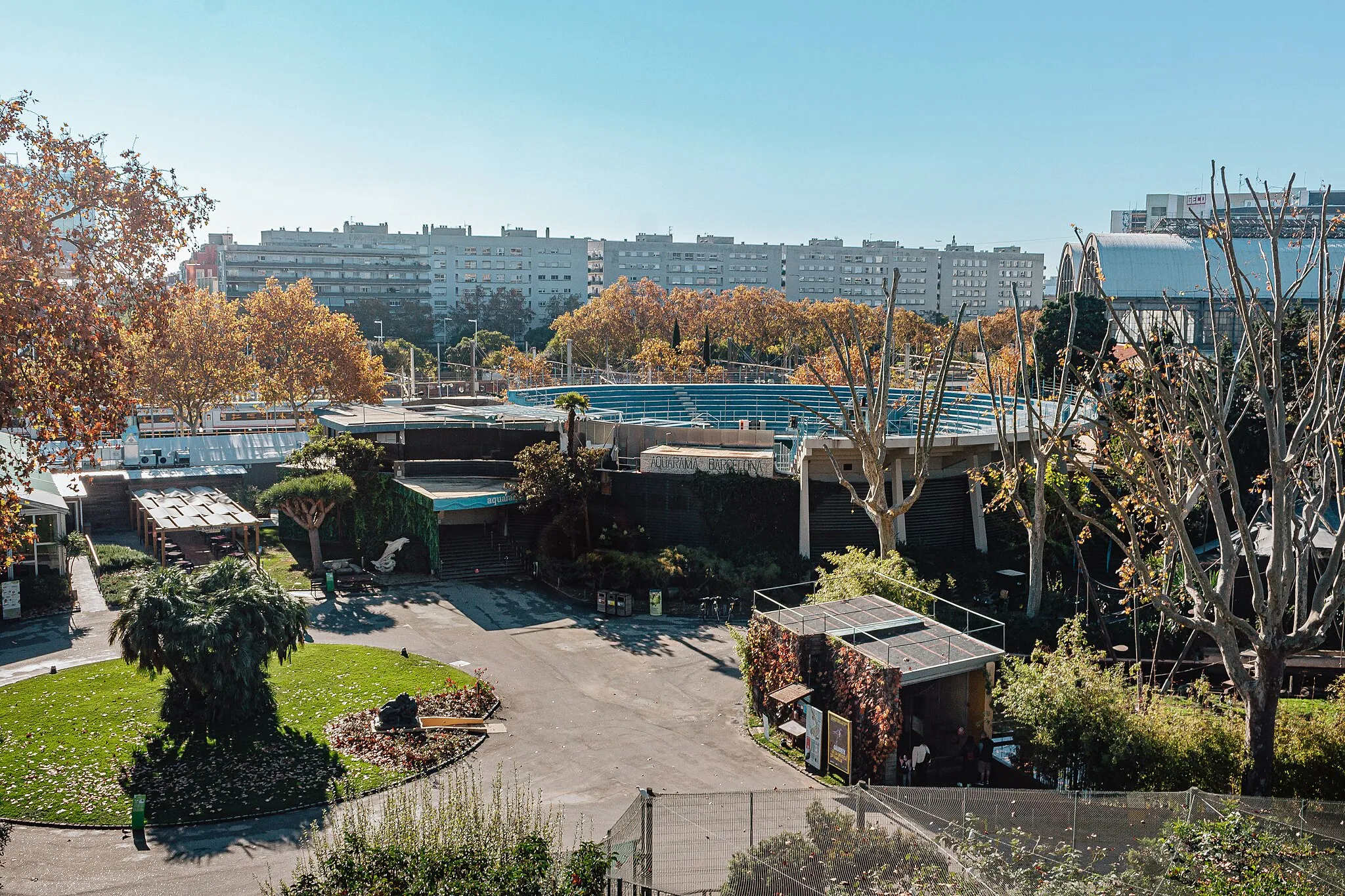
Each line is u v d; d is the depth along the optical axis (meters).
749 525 52.41
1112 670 27.28
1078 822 20.86
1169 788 23.33
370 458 58.00
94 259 25.16
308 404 104.62
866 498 52.44
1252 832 18.80
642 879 20.14
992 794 21.42
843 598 35.41
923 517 54.22
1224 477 30.97
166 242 25.91
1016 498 44.09
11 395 22.67
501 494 53.66
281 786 27.27
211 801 26.33
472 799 19.86
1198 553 50.09
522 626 44.44
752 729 32.72
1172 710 25.41
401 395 116.75
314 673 36.75
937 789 21.86
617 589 48.91
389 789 27.23
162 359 77.56
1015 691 26.77
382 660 38.69
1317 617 23.33
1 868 22.83
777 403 86.56
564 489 51.31
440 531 54.34
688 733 32.41
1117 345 44.50
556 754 30.42
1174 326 29.02
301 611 33.00
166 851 23.81
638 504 54.53
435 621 44.78
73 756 28.88
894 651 29.66
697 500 53.28
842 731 28.50
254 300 93.69
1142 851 19.19
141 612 29.92
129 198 24.94
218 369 81.81
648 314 150.12
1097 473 51.78
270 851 23.89
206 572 32.47
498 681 37.03
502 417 66.12
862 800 21.66
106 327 25.20
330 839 24.34
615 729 32.59
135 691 34.22
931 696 31.83
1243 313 23.39
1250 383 50.91
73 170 24.91
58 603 44.91
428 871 17.31
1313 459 25.41
